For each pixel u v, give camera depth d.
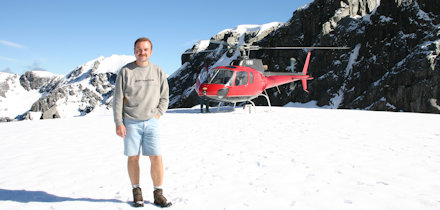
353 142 6.61
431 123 9.65
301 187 3.66
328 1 45.25
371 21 38.69
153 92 3.08
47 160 5.35
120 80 3.03
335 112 14.16
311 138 7.20
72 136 8.20
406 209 2.94
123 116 3.11
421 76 29.56
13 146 6.77
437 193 3.38
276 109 16.73
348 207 3.02
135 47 3.04
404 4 35.44
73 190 3.65
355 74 38.16
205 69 15.11
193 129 9.21
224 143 6.80
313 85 41.97
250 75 14.47
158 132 3.16
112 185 3.86
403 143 6.39
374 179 3.95
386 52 35.31
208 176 4.23
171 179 4.11
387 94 32.12
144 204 3.13
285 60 49.28
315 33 46.62
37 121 12.62
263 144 6.57
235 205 3.11
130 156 3.11
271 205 3.10
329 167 4.59
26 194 3.47
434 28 31.61
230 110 16.45
